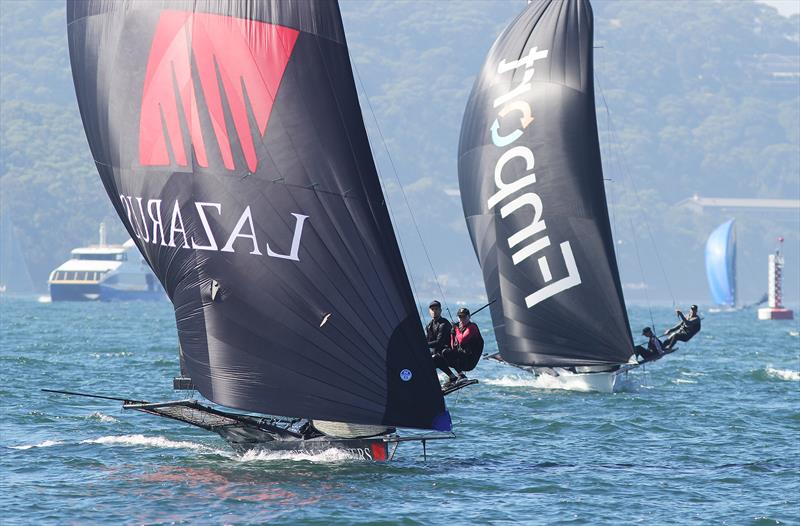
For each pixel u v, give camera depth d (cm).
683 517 6875
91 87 8150
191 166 7819
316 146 7725
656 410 11769
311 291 7712
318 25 7750
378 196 7794
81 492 7225
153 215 7969
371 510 6838
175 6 7850
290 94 7744
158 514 6694
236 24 7781
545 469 8281
